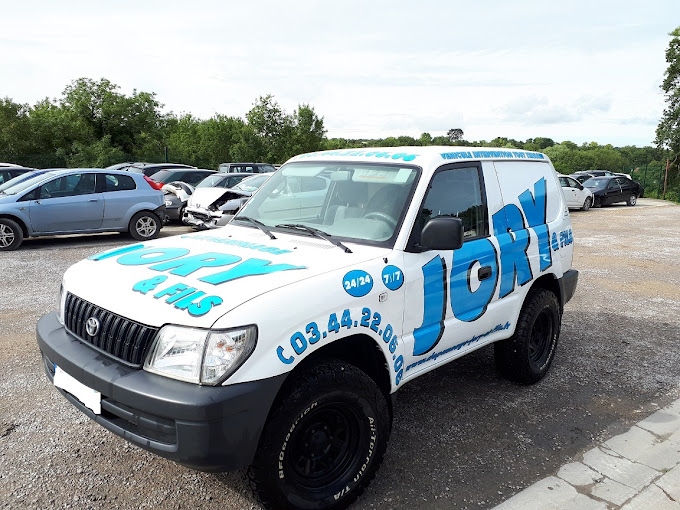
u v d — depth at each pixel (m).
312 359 2.70
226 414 2.27
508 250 3.94
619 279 8.77
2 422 3.67
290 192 3.88
